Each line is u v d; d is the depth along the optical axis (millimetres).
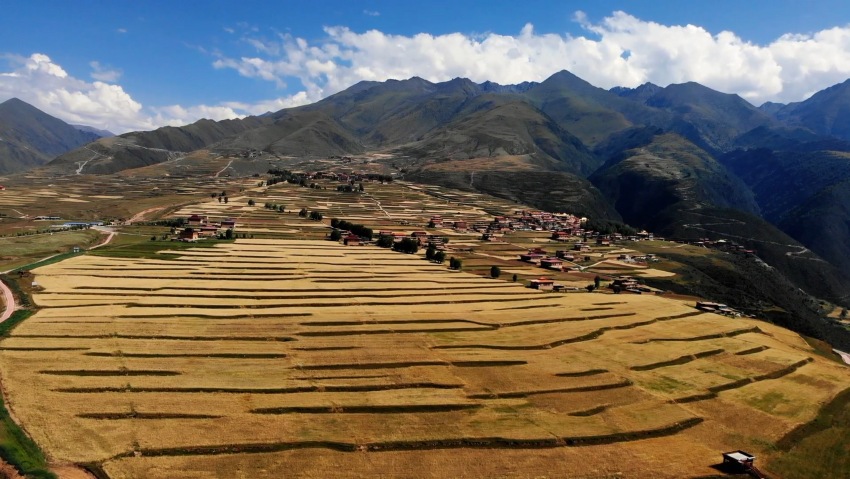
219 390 88250
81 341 104188
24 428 72500
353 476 67500
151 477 64125
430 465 71125
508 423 84000
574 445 79438
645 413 91438
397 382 96375
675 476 72875
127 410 79250
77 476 63312
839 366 122062
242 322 123062
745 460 75375
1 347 98812
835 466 78875
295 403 85625
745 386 106250
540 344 122250
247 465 68188
